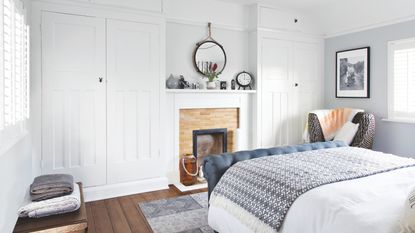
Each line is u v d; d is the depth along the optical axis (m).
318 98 5.34
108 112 3.58
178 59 4.27
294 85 5.05
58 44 3.30
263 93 4.75
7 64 1.81
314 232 1.57
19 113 2.28
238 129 4.66
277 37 4.82
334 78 5.18
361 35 4.70
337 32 5.05
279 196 1.84
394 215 1.41
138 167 3.78
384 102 4.41
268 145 4.84
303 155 2.57
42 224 1.96
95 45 3.47
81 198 2.46
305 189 1.78
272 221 1.77
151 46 3.80
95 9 3.46
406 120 4.11
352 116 4.52
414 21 3.99
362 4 4.32
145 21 3.74
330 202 1.60
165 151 4.13
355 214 1.46
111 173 3.62
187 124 4.38
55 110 3.31
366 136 4.13
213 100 4.51
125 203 3.42
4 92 1.73
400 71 4.20
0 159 1.65
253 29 4.68
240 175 2.24
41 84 3.23
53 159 3.32
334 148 2.94
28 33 2.94
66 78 3.35
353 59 4.82
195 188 3.94
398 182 1.88
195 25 4.37
